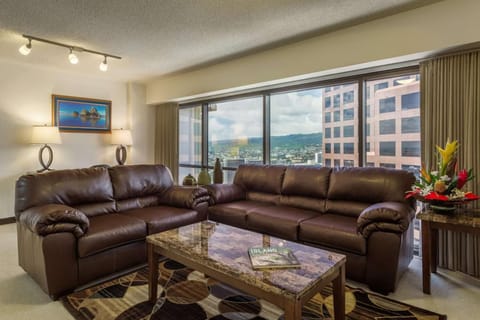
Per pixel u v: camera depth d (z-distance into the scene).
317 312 1.97
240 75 4.14
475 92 2.55
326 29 3.15
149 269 2.09
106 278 2.46
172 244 1.94
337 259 1.70
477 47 2.53
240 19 2.92
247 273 1.52
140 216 2.82
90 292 2.23
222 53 3.94
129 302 2.09
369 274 2.26
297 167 3.42
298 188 3.26
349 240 2.31
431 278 2.51
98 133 5.28
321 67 3.32
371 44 2.96
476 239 2.57
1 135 4.26
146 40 3.46
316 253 1.80
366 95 3.37
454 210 2.31
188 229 2.30
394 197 2.63
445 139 2.70
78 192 2.78
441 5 2.56
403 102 3.11
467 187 2.58
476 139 2.54
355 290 2.28
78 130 5.02
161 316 1.93
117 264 2.47
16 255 3.00
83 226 2.27
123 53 3.92
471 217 2.16
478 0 2.40
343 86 3.54
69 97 4.90
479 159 2.53
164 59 4.18
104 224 2.50
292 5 2.63
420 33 2.67
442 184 2.23
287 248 1.86
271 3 2.60
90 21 2.95
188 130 5.60
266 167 3.70
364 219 2.25
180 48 3.73
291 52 3.57
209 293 2.22
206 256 1.74
